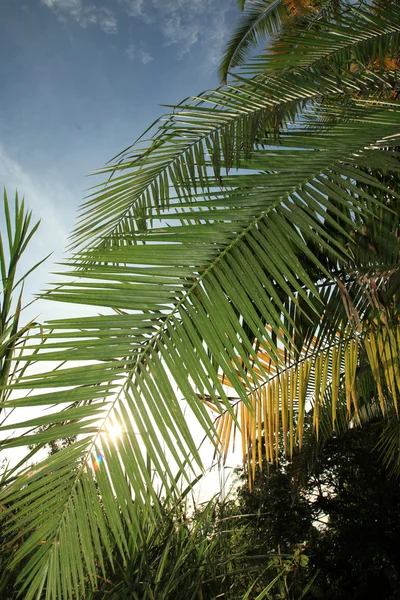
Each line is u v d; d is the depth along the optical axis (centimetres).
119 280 88
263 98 166
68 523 77
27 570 77
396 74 192
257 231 99
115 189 177
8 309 124
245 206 102
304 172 110
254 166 112
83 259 90
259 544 233
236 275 93
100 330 83
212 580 176
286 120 184
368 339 213
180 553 192
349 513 1076
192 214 99
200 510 229
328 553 1078
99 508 78
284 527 988
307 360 210
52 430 77
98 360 81
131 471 78
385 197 185
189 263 93
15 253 128
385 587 1073
